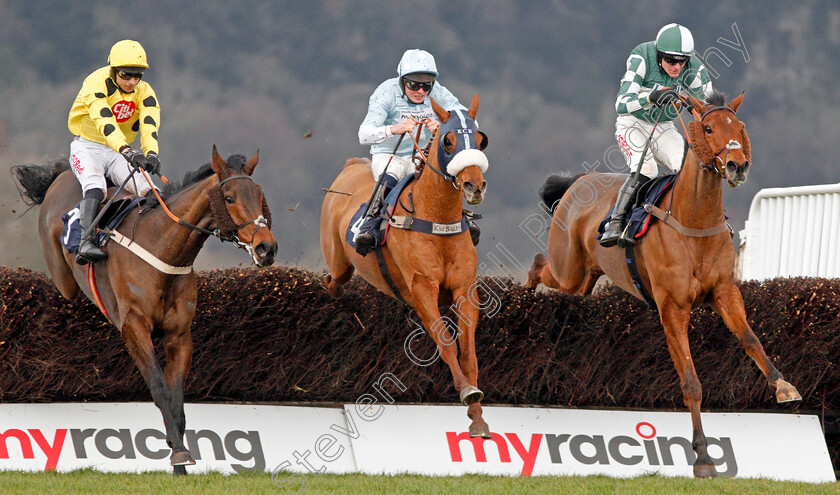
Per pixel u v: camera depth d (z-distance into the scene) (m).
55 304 10.48
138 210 9.60
